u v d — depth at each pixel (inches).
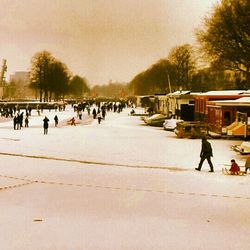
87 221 620.7
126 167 1126.4
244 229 591.5
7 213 658.8
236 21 2412.6
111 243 527.5
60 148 1537.9
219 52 2517.2
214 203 738.8
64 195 788.6
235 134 1921.8
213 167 1133.1
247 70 2508.6
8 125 2822.3
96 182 915.4
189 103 2743.6
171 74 5728.3
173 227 597.0
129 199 763.4
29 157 1305.4
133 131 2346.2
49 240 535.2
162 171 1066.1
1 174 1000.9
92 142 1754.4
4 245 515.2
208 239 547.5
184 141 1824.6
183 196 790.5
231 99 2278.5
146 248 512.4
